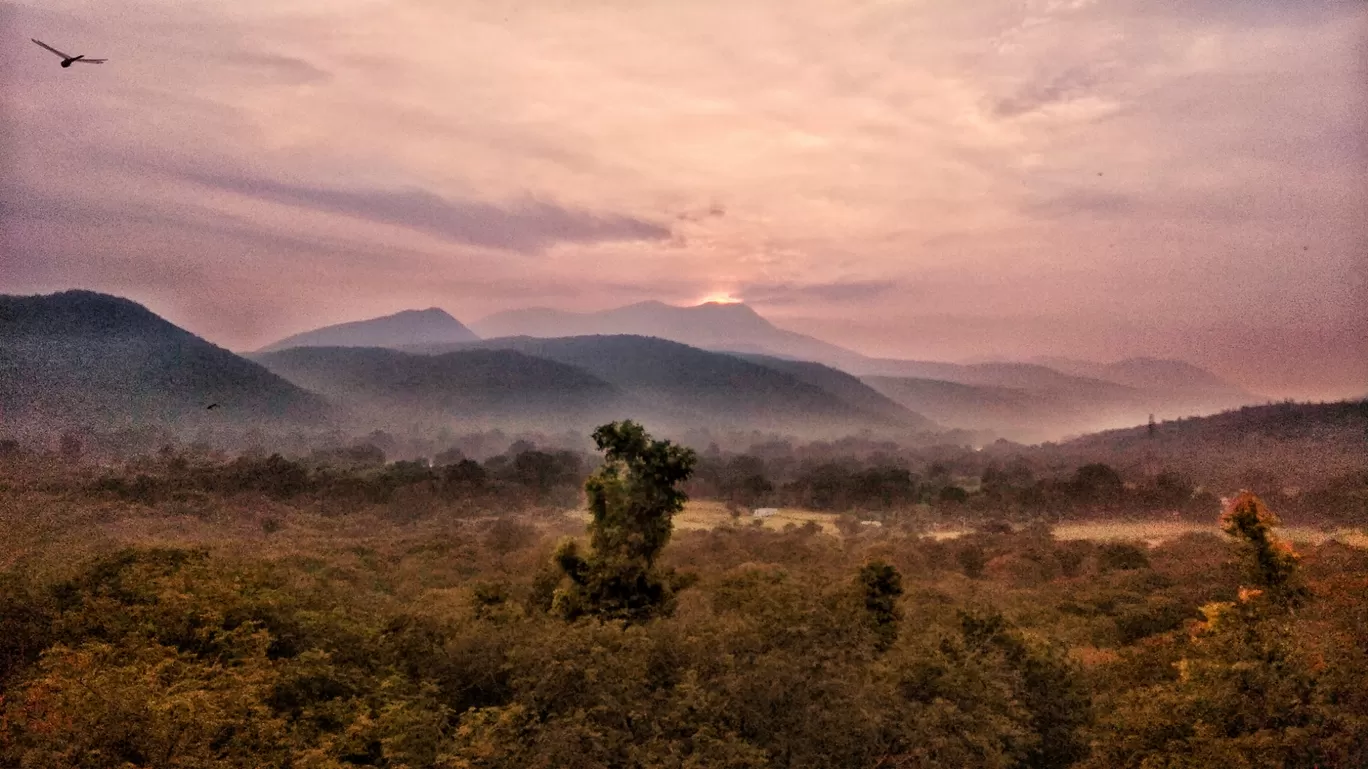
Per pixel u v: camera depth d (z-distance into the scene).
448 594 23.80
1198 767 9.55
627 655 11.91
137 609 12.93
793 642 12.59
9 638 11.98
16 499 51.31
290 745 9.88
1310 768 9.22
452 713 11.30
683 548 44.66
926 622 17.64
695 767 9.27
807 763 9.80
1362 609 14.25
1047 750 12.67
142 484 59.28
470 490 73.12
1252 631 11.93
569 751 9.47
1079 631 24.75
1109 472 80.81
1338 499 67.25
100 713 9.00
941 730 10.34
